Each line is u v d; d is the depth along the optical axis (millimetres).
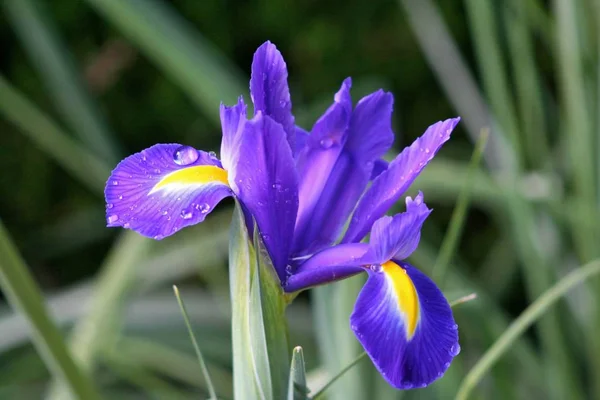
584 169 800
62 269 1359
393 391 767
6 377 1031
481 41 797
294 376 588
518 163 809
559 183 881
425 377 573
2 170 1340
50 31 965
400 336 575
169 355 954
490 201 952
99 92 1313
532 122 871
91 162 990
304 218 617
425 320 582
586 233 814
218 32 1308
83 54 1308
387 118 626
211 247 1038
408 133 1343
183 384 1113
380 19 1302
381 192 603
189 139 1332
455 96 959
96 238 1318
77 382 676
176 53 835
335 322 737
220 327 981
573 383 825
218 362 977
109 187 591
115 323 802
